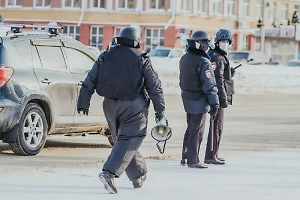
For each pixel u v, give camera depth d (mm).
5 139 25062
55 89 26375
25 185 19141
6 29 25938
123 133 17781
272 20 135625
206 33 22312
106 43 118000
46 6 119625
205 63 22141
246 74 73062
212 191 18984
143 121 17844
